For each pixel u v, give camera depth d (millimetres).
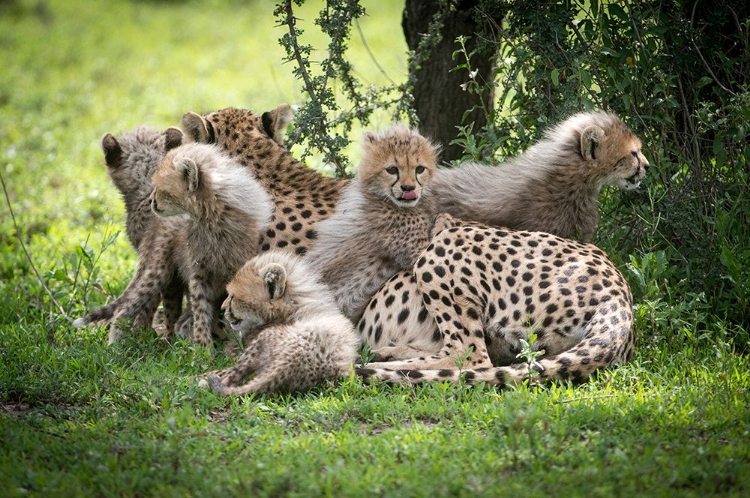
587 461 7160
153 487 6848
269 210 10992
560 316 9625
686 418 8062
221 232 10703
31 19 41781
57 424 8141
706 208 11305
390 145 11148
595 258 9977
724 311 10672
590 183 11047
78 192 18141
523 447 7336
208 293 10961
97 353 9867
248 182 10836
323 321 9438
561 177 11086
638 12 11469
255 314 10039
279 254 10328
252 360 9250
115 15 42688
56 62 33219
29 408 8719
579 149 11008
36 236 15227
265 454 7438
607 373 9094
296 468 7129
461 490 6680
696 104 11688
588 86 11320
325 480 6879
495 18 12781
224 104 25594
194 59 33750
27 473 6938
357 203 11281
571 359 9102
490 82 12609
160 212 10656
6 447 7465
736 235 11055
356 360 10117
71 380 9164
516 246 10023
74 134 22953
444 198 11531
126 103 26406
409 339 10461
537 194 11164
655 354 9836
